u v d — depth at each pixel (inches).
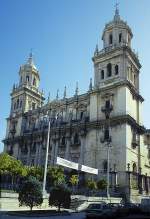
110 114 2618.1
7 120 3720.5
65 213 1254.9
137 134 2674.7
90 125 2694.4
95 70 2945.4
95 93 2792.8
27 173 2213.3
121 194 2209.6
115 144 2460.6
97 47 3004.4
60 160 1632.6
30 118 3503.9
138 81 2962.6
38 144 3176.7
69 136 2861.7
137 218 1162.0
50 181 2159.2
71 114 3021.7
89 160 2591.0
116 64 2795.3
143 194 2434.8
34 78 3887.8
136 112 2773.1
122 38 2947.8
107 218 1131.3
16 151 3398.1
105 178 2396.7
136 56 2950.3
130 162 2406.5
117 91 2637.8
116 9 3117.6
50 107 3297.2
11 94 3838.6
